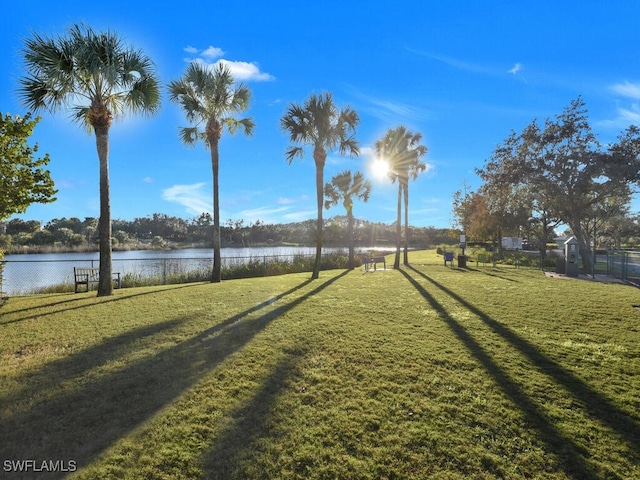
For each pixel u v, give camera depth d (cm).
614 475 241
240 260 2011
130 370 407
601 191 2019
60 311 731
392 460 254
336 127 1509
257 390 357
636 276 1398
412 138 2338
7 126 761
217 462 249
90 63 926
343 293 973
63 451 260
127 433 282
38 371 404
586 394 352
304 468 245
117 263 2541
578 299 867
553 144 2098
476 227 2984
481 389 362
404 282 1250
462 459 255
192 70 1338
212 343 505
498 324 618
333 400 338
